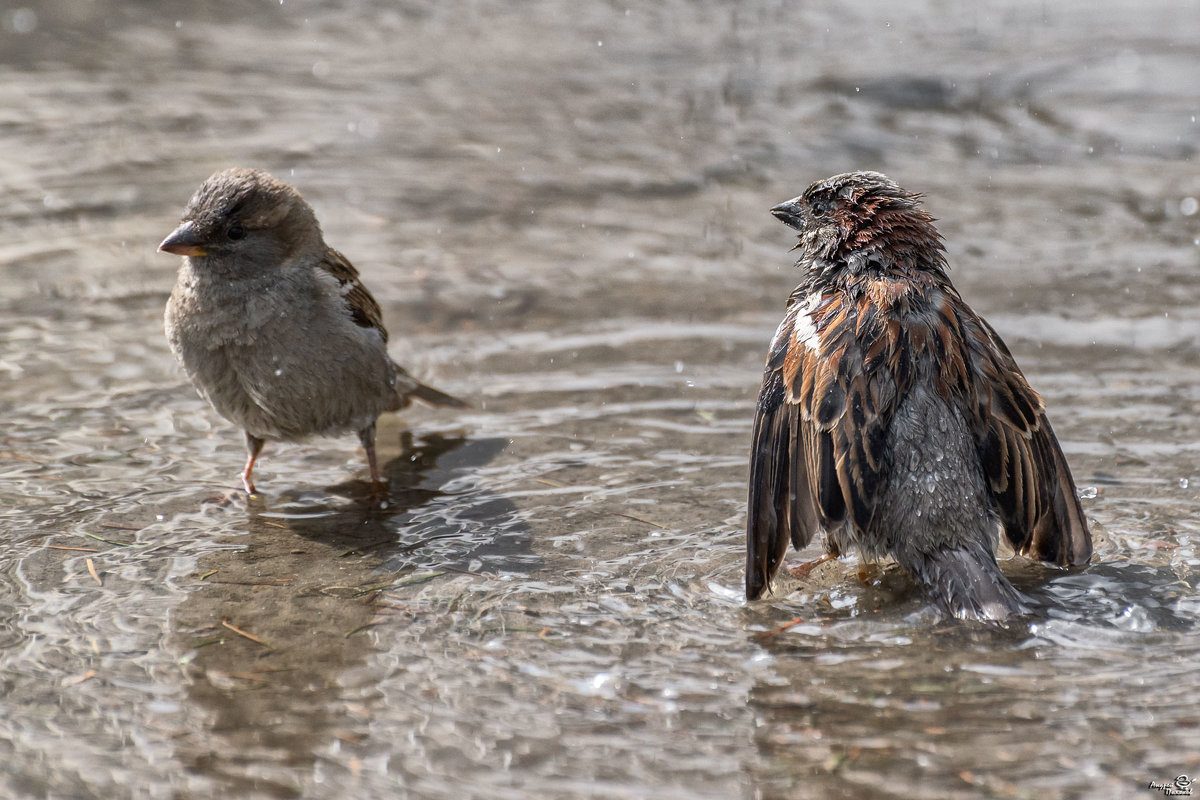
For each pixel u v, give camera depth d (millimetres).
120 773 6957
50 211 17953
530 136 21828
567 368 13742
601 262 16922
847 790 6812
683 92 24156
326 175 19703
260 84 24156
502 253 17125
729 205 19078
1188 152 20719
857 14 29453
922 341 9141
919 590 9180
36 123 21438
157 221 17734
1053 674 7984
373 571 9516
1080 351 13992
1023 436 9172
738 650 8367
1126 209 18656
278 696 7750
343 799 6742
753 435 9422
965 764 7027
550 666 8141
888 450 8961
